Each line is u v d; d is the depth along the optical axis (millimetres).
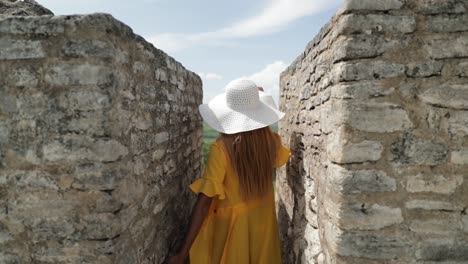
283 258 3557
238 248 2555
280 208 4172
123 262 2029
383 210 1864
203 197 2463
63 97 1821
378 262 1881
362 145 1844
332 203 1956
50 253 1900
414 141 1832
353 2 1798
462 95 1807
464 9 1774
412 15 1793
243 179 2473
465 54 1787
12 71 1828
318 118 2406
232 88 2545
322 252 2238
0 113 1853
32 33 1806
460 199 1843
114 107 1858
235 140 2459
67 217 1877
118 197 1910
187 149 4129
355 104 1828
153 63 2596
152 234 2611
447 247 1859
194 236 2477
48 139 1843
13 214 1892
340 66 1848
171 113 3221
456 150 1828
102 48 1795
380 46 1807
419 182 1847
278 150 2740
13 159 1866
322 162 2262
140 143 2309
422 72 1809
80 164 1845
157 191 2734
